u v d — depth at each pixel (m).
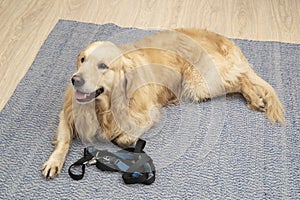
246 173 1.58
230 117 1.81
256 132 1.75
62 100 1.87
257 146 1.69
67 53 2.13
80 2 2.55
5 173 1.55
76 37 2.24
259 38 2.32
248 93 1.87
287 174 1.59
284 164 1.62
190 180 1.55
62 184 1.52
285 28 2.40
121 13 2.48
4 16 2.40
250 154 1.65
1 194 1.48
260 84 1.88
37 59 2.08
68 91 1.69
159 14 2.48
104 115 1.62
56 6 2.50
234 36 2.32
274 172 1.59
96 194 1.49
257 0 2.63
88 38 2.24
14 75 2.02
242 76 1.91
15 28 2.31
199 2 2.60
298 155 1.66
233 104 1.88
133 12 2.49
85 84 1.50
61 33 2.26
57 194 1.49
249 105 1.86
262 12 2.53
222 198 1.49
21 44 2.21
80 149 1.66
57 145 1.61
